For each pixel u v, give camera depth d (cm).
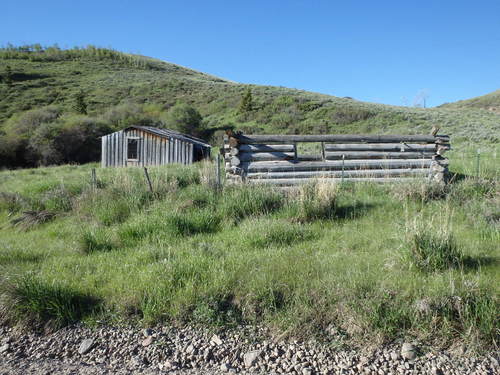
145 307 384
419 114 3716
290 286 399
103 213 727
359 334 338
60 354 342
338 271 430
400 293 374
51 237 657
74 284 429
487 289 370
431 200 720
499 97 8406
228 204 700
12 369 321
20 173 1812
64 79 6200
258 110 4203
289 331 346
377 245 514
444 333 333
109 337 358
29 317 378
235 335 351
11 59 7562
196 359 328
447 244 440
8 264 508
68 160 2956
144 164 2359
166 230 609
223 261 454
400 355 319
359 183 854
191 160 2286
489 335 327
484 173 980
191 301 383
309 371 306
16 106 4688
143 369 317
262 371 311
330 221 636
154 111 4325
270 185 838
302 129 3416
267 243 542
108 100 5059
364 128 3316
